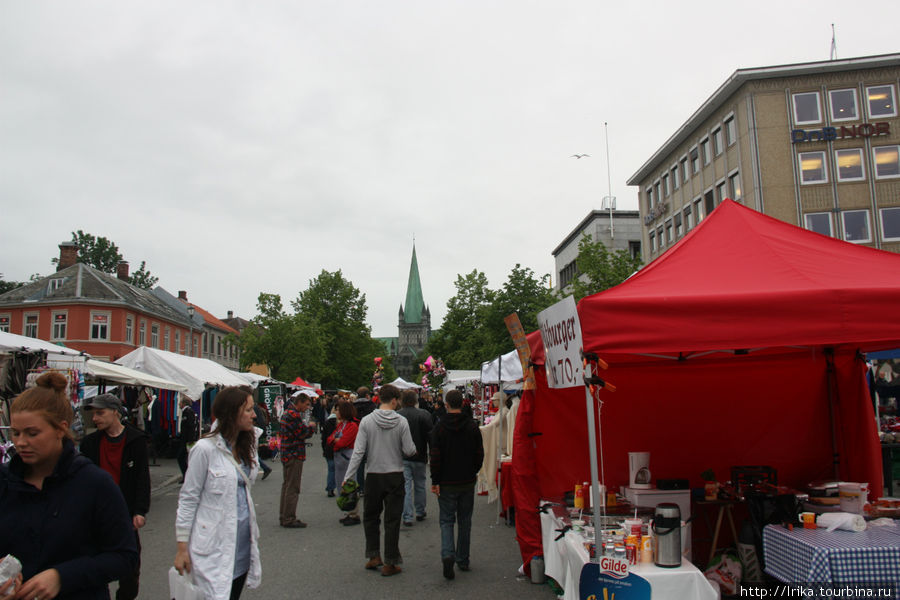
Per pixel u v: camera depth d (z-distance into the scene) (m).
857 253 6.12
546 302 38.25
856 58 36.47
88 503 2.66
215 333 65.50
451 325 53.81
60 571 2.48
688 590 4.74
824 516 4.99
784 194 36.69
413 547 8.27
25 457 2.58
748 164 37.59
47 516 2.59
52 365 9.81
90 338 43.81
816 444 7.66
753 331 4.71
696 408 7.71
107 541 2.69
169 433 18.06
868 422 7.25
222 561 3.78
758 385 7.72
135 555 2.75
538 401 7.45
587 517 6.00
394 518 6.91
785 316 4.71
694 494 6.71
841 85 36.97
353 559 7.59
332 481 12.91
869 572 4.26
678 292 5.10
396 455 7.03
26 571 2.52
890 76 36.69
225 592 3.72
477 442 6.95
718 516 6.44
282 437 9.76
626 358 7.53
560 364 5.37
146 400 17.67
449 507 6.80
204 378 16.42
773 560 4.89
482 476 13.28
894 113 36.53
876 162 36.41
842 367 7.55
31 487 2.62
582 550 5.27
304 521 10.16
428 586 6.41
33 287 45.81
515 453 6.99
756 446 7.68
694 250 6.36
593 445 4.91
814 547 4.32
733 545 6.79
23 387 9.20
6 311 44.28
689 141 44.94
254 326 44.81
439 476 6.84
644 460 6.67
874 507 5.62
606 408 7.61
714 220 6.92
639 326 4.82
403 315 175.25
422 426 10.02
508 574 6.88
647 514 6.03
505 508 9.88
